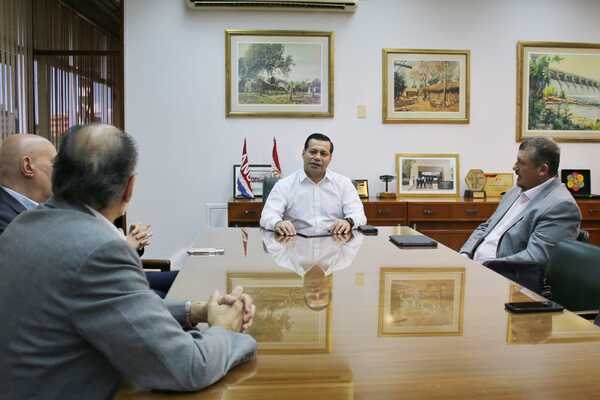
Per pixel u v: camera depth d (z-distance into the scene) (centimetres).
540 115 488
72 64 572
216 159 473
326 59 470
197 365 96
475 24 479
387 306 148
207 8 457
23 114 499
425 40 476
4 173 192
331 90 471
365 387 96
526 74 484
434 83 478
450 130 482
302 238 269
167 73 465
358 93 475
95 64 594
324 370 104
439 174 481
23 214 107
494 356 112
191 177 473
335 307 147
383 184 480
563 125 489
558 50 484
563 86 487
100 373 99
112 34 610
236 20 464
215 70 467
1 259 101
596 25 487
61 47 557
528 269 248
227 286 167
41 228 101
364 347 117
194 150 471
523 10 481
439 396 93
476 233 309
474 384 98
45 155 195
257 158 474
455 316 139
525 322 135
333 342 120
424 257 218
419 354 113
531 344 119
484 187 478
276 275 184
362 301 153
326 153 330
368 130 477
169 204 473
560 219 250
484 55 480
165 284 255
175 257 475
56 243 97
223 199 475
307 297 157
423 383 98
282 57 468
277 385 98
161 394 96
